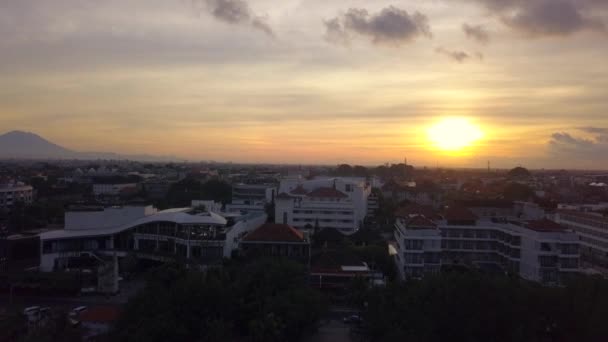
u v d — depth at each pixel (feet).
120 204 467.11
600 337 201.87
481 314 202.80
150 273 273.54
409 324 201.57
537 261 291.38
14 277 281.54
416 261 299.79
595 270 353.31
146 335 195.52
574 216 435.53
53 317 221.05
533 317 208.95
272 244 318.45
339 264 296.51
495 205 444.55
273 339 199.72
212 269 258.78
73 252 328.29
